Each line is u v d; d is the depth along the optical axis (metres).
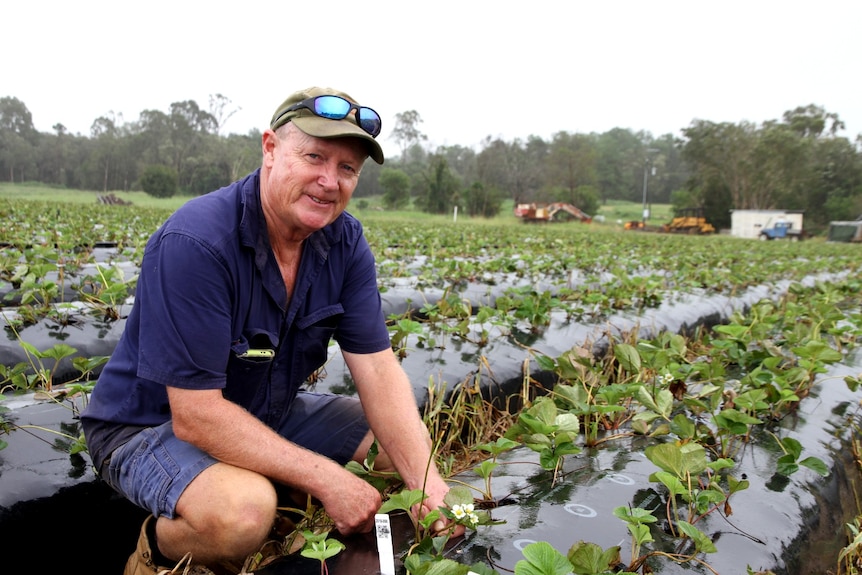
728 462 2.40
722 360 4.55
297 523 2.45
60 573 2.54
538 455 2.92
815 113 69.50
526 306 5.18
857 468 3.34
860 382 3.77
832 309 5.66
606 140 102.25
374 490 2.23
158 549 2.23
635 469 2.73
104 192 53.31
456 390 3.89
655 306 6.78
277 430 2.68
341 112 2.12
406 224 24.86
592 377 3.60
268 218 2.25
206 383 2.09
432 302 6.39
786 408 3.66
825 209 60.59
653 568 2.02
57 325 4.25
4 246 8.14
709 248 18.08
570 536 2.18
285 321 2.38
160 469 2.14
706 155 58.81
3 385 3.52
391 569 1.95
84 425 2.39
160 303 2.07
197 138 62.88
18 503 2.42
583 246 14.94
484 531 2.22
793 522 2.44
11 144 63.62
